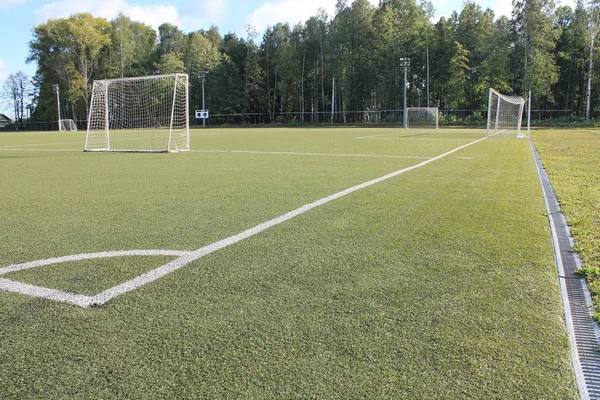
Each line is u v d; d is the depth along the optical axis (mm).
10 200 5027
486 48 40125
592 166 7836
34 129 57000
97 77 53938
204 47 56031
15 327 1979
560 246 3131
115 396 1491
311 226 3719
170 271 2674
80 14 52250
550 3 38312
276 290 2373
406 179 6348
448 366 1651
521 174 6816
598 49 37406
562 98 43469
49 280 2543
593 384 1551
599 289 2359
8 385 1558
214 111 56094
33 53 52531
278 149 12555
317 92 53062
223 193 5348
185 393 1503
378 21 44875
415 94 46062
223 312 2113
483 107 41312
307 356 1721
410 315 2066
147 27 63719
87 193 5465
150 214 4238
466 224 3748
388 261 2820
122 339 1866
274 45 54938
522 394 1493
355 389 1515
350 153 10891
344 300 2236
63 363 1693
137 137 21984
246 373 1613
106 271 2686
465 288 2383
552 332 1906
